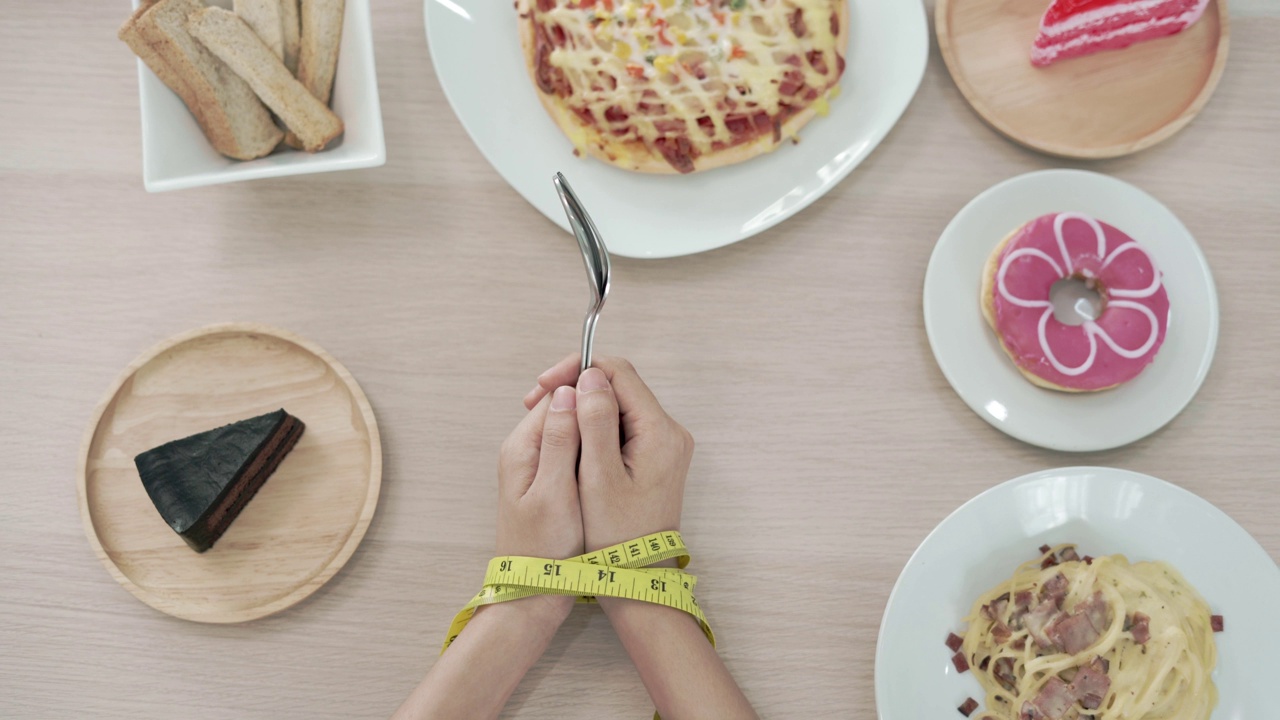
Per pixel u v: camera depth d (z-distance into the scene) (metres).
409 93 1.10
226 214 1.07
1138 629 0.93
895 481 1.01
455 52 1.06
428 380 1.03
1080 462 1.01
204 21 0.92
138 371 1.01
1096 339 0.97
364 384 1.03
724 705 0.88
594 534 0.93
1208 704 0.92
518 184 1.04
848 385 1.04
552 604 0.92
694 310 1.06
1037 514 0.95
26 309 1.04
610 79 1.02
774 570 0.99
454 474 1.01
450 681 0.88
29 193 1.06
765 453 1.02
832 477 1.01
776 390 1.04
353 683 0.95
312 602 0.97
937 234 1.08
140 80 0.95
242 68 0.95
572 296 1.06
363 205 1.08
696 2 1.02
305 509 0.99
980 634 0.94
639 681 0.96
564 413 0.91
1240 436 1.02
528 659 0.91
